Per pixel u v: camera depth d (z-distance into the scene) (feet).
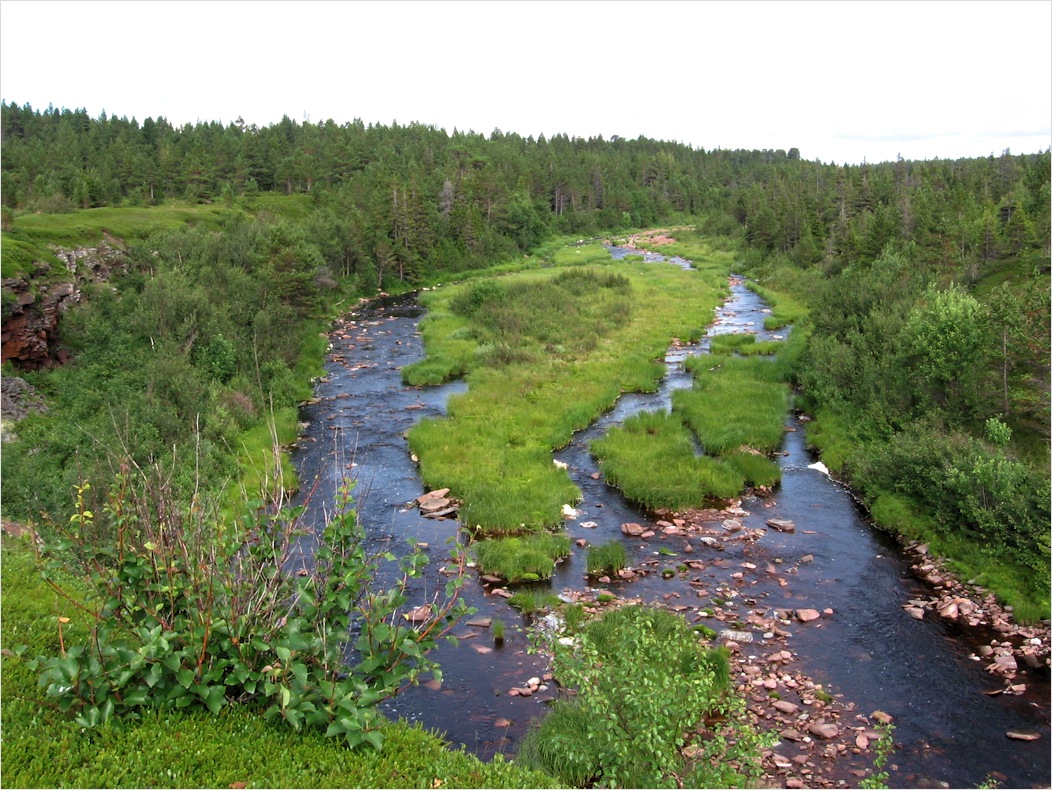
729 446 90.43
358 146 411.54
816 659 49.55
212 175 340.18
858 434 89.25
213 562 28.63
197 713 27.37
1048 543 57.67
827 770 38.75
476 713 43.16
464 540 67.56
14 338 104.68
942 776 38.42
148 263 158.92
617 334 157.28
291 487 76.43
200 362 110.11
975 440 71.46
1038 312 80.53
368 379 129.29
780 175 511.40
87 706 26.32
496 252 303.07
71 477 58.95
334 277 217.97
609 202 453.99
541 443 93.66
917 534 67.31
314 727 27.81
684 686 31.37
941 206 252.42
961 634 52.75
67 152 325.83
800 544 67.56
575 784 36.19
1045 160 289.12
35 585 37.91
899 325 106.01
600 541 68.08
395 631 29.91
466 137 551.18
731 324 171.94
